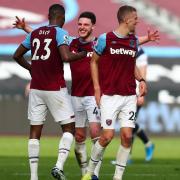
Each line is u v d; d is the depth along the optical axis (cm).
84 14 2181
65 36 1938
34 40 1980
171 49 5744
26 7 6075
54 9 2008
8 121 4944
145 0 6291
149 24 6191
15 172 2478
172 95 5412
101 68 1938
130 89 1938
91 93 2158
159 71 5525
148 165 2906
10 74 5412
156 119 4994
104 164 2903
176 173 2517
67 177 2320
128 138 1933
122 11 1917
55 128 4884
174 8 6291
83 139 2177
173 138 4959
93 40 2184
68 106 1984
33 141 1989
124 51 1914
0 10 6000
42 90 1970
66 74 5256
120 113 1952
